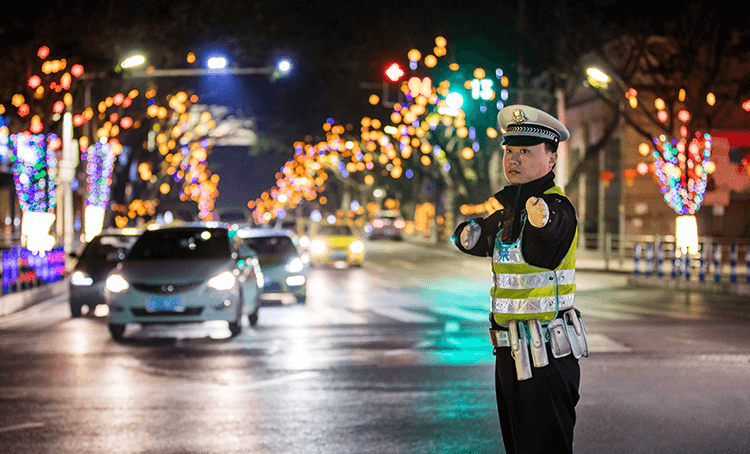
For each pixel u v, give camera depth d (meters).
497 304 5.81
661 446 9.48
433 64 48.69
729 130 48.16
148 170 65.06
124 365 15.05
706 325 20.36
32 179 39.44
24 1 36.28
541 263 5.63
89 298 22.91
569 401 5.75
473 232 5.97
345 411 11.30
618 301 27.02
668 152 43.16
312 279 37.78
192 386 13.08
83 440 9.87
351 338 18.38
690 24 39.88
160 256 20.20
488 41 52.28
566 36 43.31
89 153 49.47
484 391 12.60
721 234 49.53
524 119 5.73
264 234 27.34
